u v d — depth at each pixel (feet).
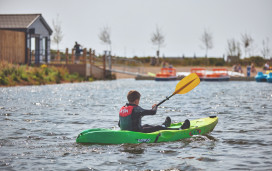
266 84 138.82
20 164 29.01
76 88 111.45
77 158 30.73
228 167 28.12
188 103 70.85
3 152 32.65
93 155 31.63
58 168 27.99
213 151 32.94
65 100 76.23
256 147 34.35
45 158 30.73
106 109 62.28
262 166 28.27
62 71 147.33
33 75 130.21
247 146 34.78
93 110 60.90
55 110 60.59
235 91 102.06
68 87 115.44
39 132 41.70
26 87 112.16
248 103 70.23
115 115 55.31
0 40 137.08
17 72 122.93
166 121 40.40
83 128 44.52
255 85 132.26
